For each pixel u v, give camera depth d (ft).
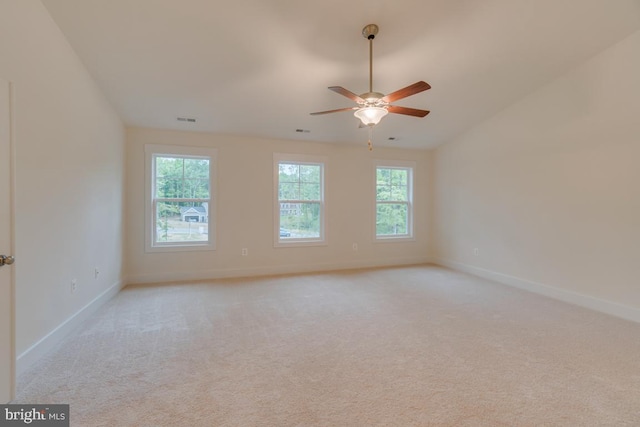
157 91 11.23
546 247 12.35
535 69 11.07
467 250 16.61
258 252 15.93
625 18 8.83
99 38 8.60
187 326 9.18
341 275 15.89
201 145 14.87
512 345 7.96
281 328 9.05
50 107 7.67
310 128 14.98
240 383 6.24
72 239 8.79
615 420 5.17
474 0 7.97
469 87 12.10
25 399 5.66
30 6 6.84
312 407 5.49
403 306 11.03
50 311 7.66
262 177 15.93
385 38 9.14
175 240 14.83
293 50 9.52
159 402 5.61
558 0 8.13
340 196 17.52
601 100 10.34
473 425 5.04
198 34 8.71
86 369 6.72
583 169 10.98
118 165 12.71
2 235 5.43
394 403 5.61
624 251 9.87
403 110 8.72
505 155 14.12
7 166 5.54
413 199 19.12
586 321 9.61
